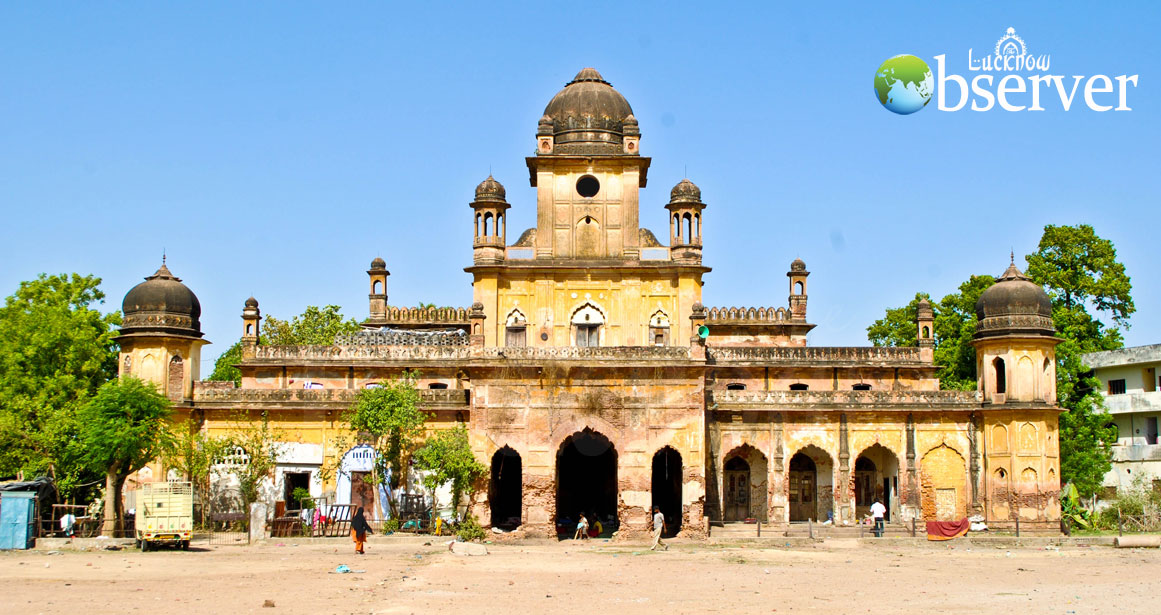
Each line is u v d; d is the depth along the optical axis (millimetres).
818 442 44906
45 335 49469
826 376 48375
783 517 44438
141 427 38906
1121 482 54844
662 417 40844
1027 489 43344
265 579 26375
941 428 44938
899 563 32594
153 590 24234
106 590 24172
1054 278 57562
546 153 47750
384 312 52750
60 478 44406
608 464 47000
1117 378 56312
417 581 26344
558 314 47094
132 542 35312
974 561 33406
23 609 21312
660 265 46969
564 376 41062
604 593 24797
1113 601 23875
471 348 41719
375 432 41906
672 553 35500
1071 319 56094
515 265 47094
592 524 42656
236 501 43406
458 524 40438
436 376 47344
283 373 47188
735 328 51719
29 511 34625
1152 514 46125
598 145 48062
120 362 44562
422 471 43000
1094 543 39906
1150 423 54656
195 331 45031
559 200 47750
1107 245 57656
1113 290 56844
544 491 40531
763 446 44844
